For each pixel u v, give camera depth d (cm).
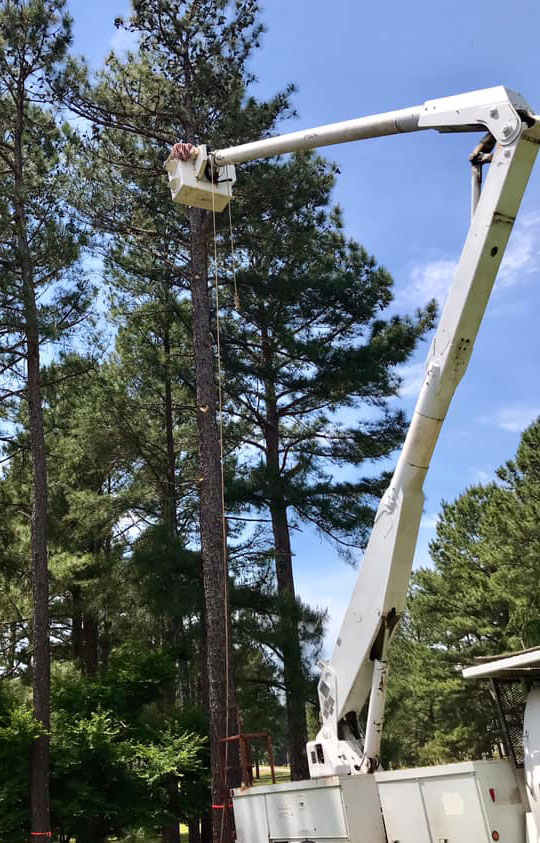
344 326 1922
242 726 1545
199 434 1445
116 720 1587
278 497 1709
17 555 1908
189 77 1600
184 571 1650
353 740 809
